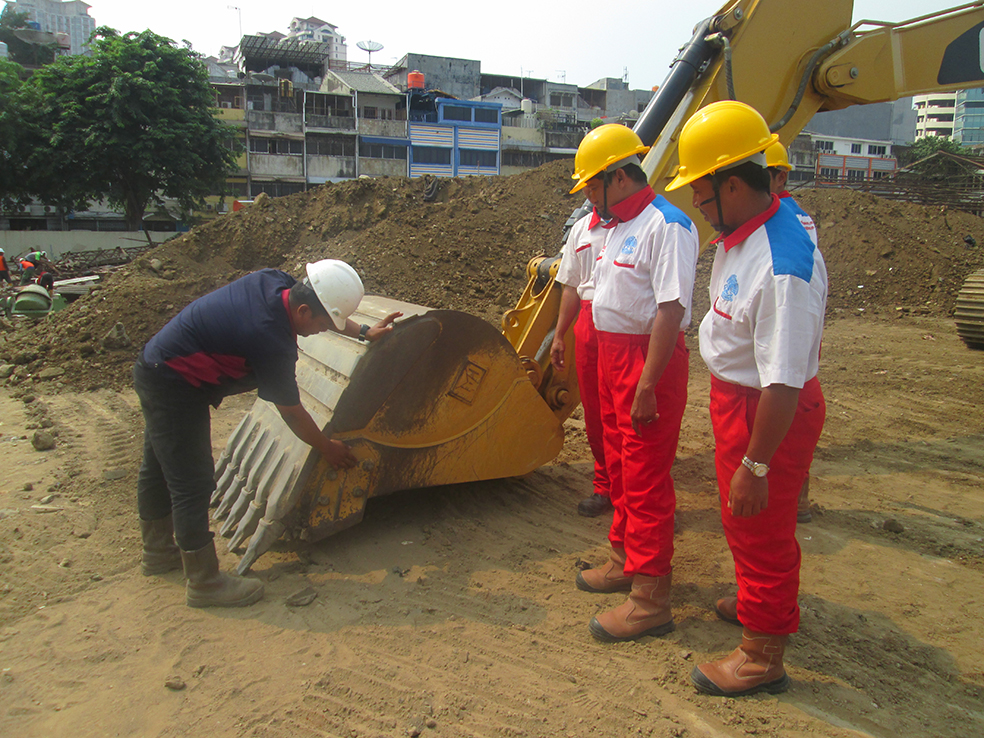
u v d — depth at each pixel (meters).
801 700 2.41
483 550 3.56
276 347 2.69
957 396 6.81
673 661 2.63
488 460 3.81
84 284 15.09
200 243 12.39
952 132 94.88
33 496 4.24
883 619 2.97
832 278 13.39
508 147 44.19
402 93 41.34
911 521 4.01
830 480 4.69
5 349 8.45
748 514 2.11
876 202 15.54
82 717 2.29
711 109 2.18
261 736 2.20
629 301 2.77
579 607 3.04
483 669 2.57
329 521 3.34
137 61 25.72
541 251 12.51
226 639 2.74
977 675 2.58
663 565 2.76
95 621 2.87
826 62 4.61
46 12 104.19
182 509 2.87
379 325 3.28
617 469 3.06
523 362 4.14
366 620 2.89
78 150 24.84
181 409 2.79
